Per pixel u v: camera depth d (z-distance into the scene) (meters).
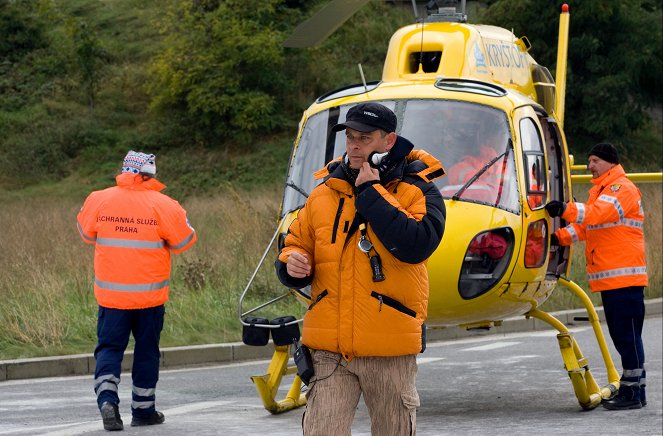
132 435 14.01
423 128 16.50
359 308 8.34
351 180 8.53
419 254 8.25
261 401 17.39
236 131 80.69
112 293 14.65
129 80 86.56
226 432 14.29
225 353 22.83
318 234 8.52
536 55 77.75
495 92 16.89
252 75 82.50
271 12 83.81
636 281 16.41
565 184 18.41
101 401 14.38
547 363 21.83
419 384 19.30
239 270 28.58
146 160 14.93
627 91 78.56
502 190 15.92
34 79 87.25
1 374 20.22
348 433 8.48
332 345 8.40
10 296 24.41
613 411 16.36
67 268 27.81
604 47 78.31
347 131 8.51
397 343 8.38
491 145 16.27
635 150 80.06
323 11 15.41
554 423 15.23
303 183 16.75
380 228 8.17
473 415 16.00
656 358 22.34
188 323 24.09
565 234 16.69
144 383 14.86
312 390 8.52
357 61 87.31
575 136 80.19
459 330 26.89
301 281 8.59
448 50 17.95
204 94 80.69
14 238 33.81
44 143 79.88
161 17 92.75
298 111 83.38
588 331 27.64
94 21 93.31
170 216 14.80
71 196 74.06
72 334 22.44
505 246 15.59
